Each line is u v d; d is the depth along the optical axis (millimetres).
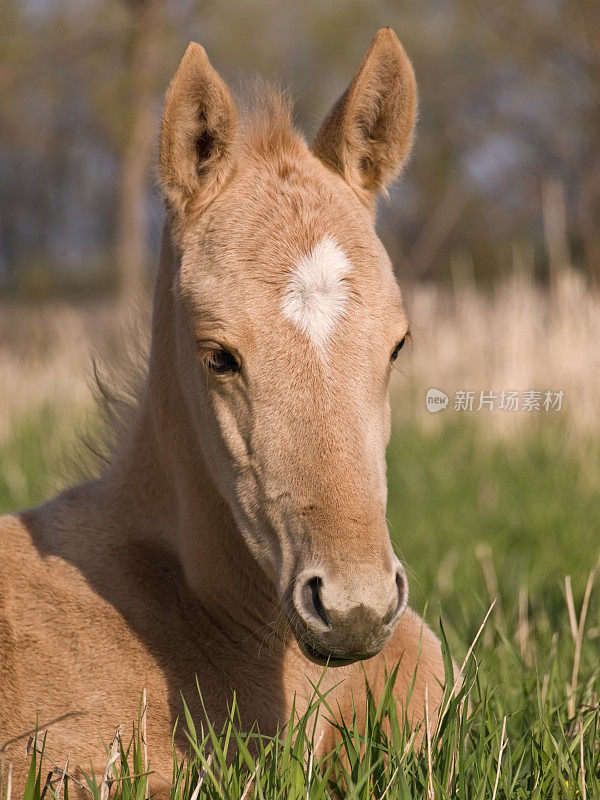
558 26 72125
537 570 18984
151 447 11766
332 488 8844
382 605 8469
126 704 10477
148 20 66375
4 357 47938
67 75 70875
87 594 11195
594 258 61062
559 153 75188
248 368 9414
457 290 38531
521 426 30406
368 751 9695
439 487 25812
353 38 92688
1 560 11734
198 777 9484
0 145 87188
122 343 13508
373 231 10406
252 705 10781
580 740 10281
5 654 10969
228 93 10492
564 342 32344
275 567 9422
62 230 155375
